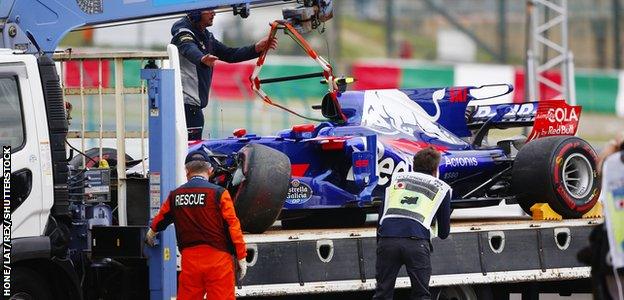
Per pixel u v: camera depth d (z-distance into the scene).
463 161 44.88
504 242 42.19
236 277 36.84
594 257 31.36
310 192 41.19
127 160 42.22
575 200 45.09
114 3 40.56
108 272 38.72
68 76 46.25
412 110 45.94
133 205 38.59
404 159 42.75
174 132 36.72
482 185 45.81
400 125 44.91
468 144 46.53
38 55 37.91
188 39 43.47
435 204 37.88
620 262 30.53
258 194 38.00
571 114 47.50
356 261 39.12
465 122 47.44
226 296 35.16
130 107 75.81
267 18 116.44
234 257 36.34
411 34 146.50
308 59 104.25
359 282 39.03
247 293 37.00
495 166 46.22
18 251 34.97
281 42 120.25
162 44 97.81
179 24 44.16
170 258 36.81
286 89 95.94
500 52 145.38
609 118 115.50
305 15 43.38
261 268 37.44
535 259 42.81
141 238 36.53
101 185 37.78
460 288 42.59
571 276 43.50
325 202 41.25
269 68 95.69
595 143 115.06
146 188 38.41
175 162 36.75
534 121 46.53
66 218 36.72
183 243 35.28
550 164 44.56
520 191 45.38
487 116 48.19
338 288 38.62
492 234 41.84
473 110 48.81
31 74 35.81
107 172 37.88
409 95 46.44
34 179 35.56
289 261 37.91
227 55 45.16
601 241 31.23
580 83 115.75
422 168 38.53
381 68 103.12
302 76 44.06
